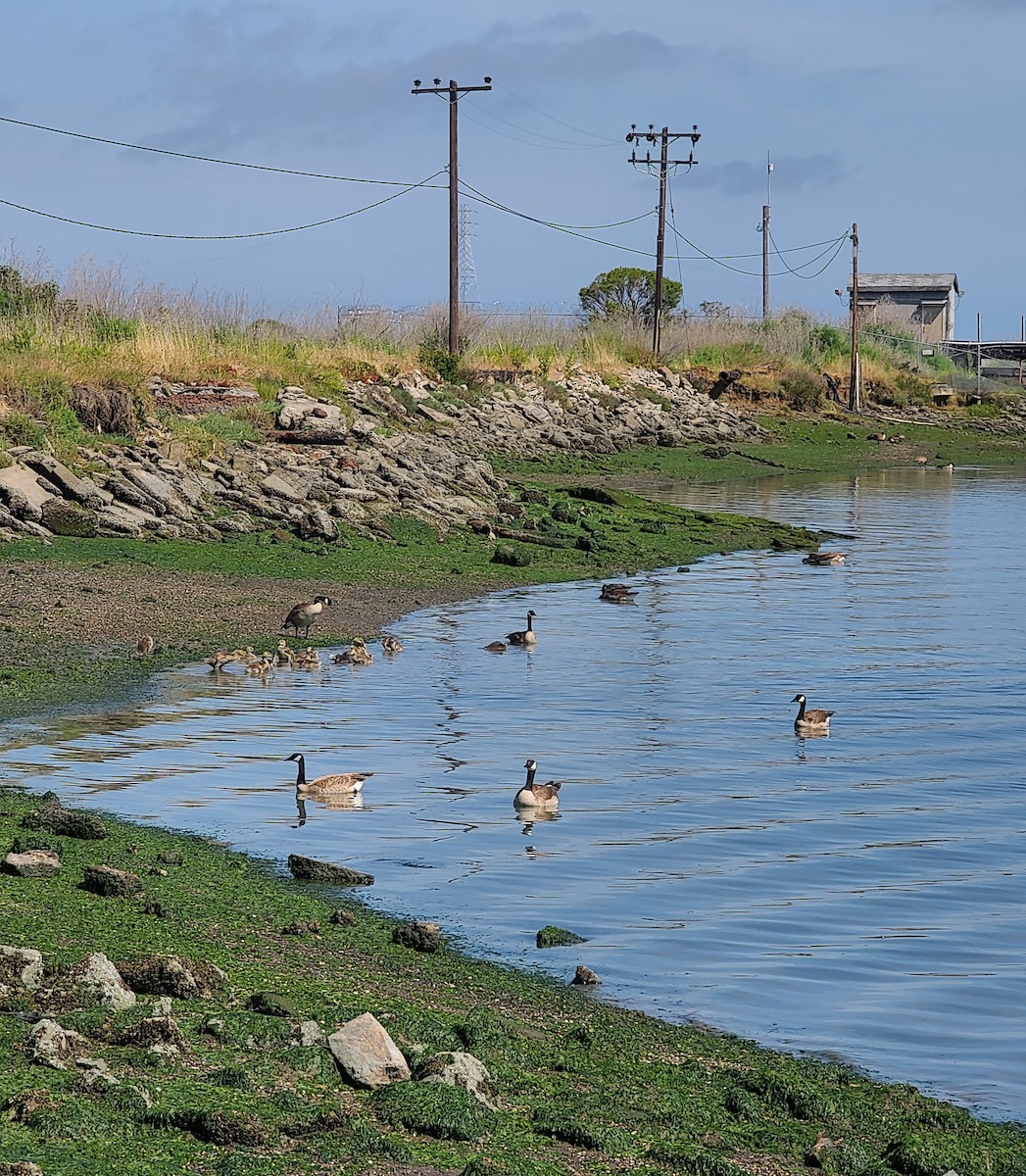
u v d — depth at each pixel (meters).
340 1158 10.34
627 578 48.00
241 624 35.66
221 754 24.59
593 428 88.56
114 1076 11.12
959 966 16.14
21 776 22.56
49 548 41.12
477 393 85.38
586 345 106.94
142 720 26.73
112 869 16.70
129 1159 9.91
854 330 120.31
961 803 22.86
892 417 119.62
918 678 32.81
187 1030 12.39
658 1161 10.98
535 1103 12.01
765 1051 13.85
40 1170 9.46
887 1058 13.81
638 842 20.53
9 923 15.05
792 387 114.25
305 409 59.06
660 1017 14.59
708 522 61.09
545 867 19.28
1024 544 58.91
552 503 61.44
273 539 45.81
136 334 62.47
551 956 16.20
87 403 49.81
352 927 16.62
